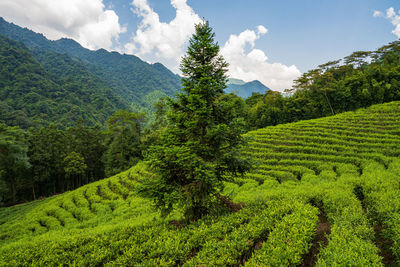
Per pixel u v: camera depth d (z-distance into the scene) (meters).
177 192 9.30
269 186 19.61
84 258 8.11
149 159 9.88
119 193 29.20
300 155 27.59
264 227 7.70
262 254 5.81
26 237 16.38
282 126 42.75
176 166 9.98
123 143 50.50
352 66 62.38
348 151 26.25
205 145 9.79
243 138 10.60
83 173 49.97
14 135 34.97
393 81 43.75
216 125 9.93
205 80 9.68
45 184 48.31
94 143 55.66
